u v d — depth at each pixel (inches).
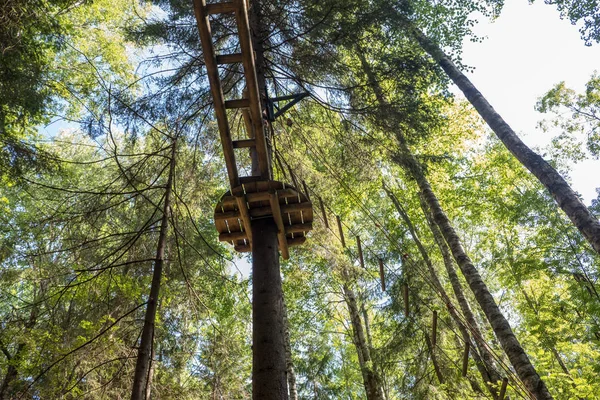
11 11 263.6
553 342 373.1
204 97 308.3
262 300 196.4
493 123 396.2
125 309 312.7
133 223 280.7
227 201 198.8
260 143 189.8
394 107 302.2
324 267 519.2
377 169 353.7
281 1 298.2
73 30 426.3
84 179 436.8
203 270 396.2
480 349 390.0
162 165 287.3
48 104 374.9
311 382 614.2
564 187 336.2
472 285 362.9
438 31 466.0
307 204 204.7
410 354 446.3
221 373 344.8
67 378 243.0
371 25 308.7
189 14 306.8
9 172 308.2
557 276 457.7
